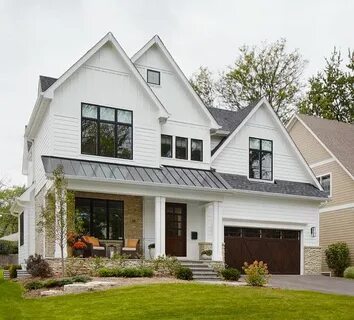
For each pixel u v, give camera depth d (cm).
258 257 2831
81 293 1650
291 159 3094
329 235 3456
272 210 2895
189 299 1480
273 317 1261
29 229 2809
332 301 1530
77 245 2177
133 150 2514
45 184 2430
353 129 3891
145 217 2552
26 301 1566
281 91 4822
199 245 2686
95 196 2450
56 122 2355
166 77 2759
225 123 3033
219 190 2527
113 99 2497
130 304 1412
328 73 5056
